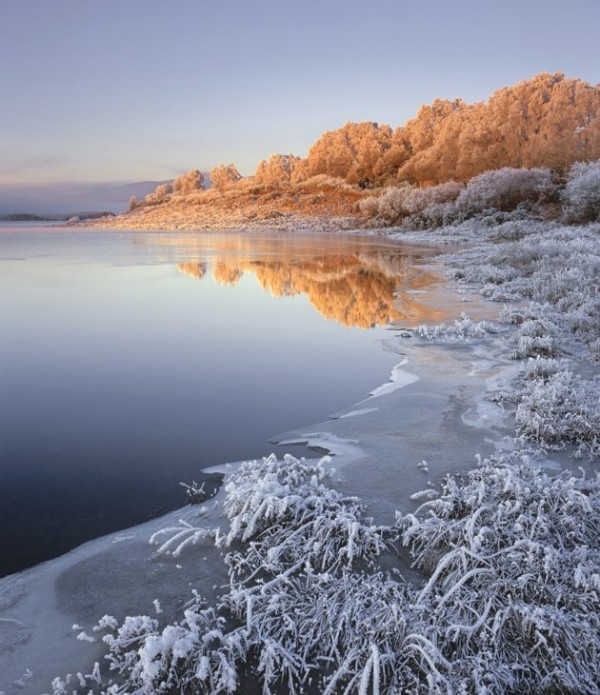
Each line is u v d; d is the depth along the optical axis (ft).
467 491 12.54
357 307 43.78
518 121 173.37
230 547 11.62
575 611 8.73
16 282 62.54
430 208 158.51
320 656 8.67
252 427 19.15
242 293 53.31
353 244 123.24
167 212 376.27
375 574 10.31
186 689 8.27
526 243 69.67
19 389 23.98
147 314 42.80
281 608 9.51
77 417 20.45
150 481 15.16
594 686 7.91
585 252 55.06
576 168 117.80
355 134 315.99
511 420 18.24
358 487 13.85
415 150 255.70
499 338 30.25
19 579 10.80
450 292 48.65
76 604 10.05
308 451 16.79
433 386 22.41
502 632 8.68
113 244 142.92
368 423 18.65
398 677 8.19
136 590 10.38
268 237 171.53
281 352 30.22
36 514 13.41
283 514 11.93
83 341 33.47
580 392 18.95
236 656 8.71
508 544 10.53
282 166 351.87
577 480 13.08
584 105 158.40
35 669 8.61
